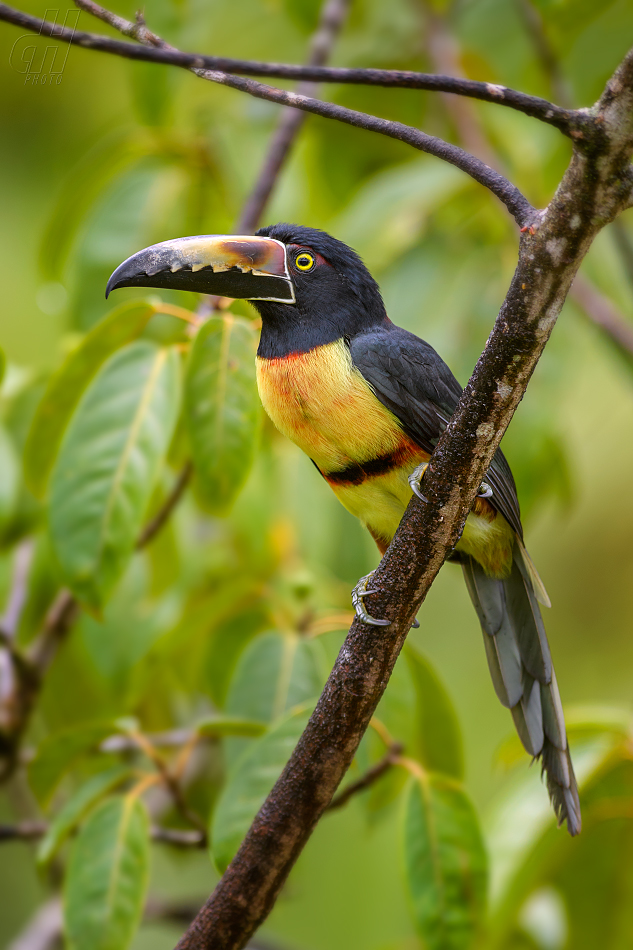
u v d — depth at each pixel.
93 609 6.77
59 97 11.80
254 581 8.13
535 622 7.12
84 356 7.18
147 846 6.63
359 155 10.72
